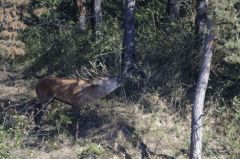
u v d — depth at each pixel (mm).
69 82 32500
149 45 39812
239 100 35406
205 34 28172
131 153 32375
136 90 37031
